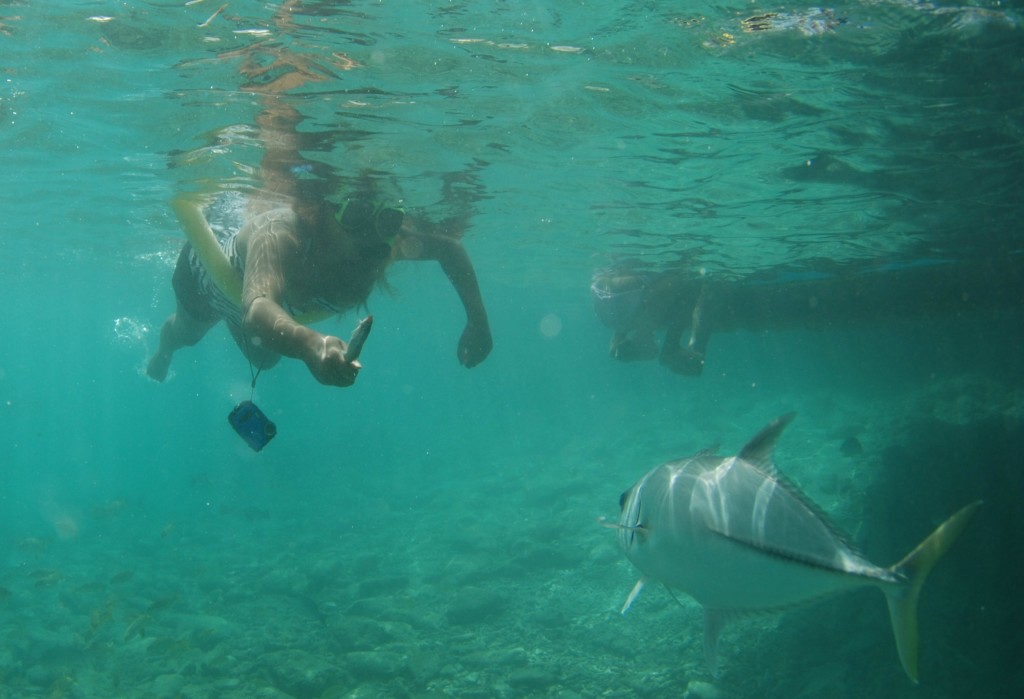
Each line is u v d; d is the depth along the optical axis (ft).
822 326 55.21
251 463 141.38
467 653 35.24
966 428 39.68
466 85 28.35
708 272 71.10
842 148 34.83
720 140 34.88
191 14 22.48
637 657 33.12
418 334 305.12
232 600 49.42
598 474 87.71
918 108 29.30
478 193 47.26
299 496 107.65
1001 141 32.65
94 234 75.87
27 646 38.55
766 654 30.86
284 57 25.59
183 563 64.08
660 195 46.75
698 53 25.27
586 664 33.01
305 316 16.07
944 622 30.73
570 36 23.97
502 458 124.88
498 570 49.55
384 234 15.88
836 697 26.96
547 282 111.45
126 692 32.37
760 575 10.10
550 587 45.24
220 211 32.19
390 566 55.98
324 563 53.26
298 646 37.86
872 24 22.72
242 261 14.62
